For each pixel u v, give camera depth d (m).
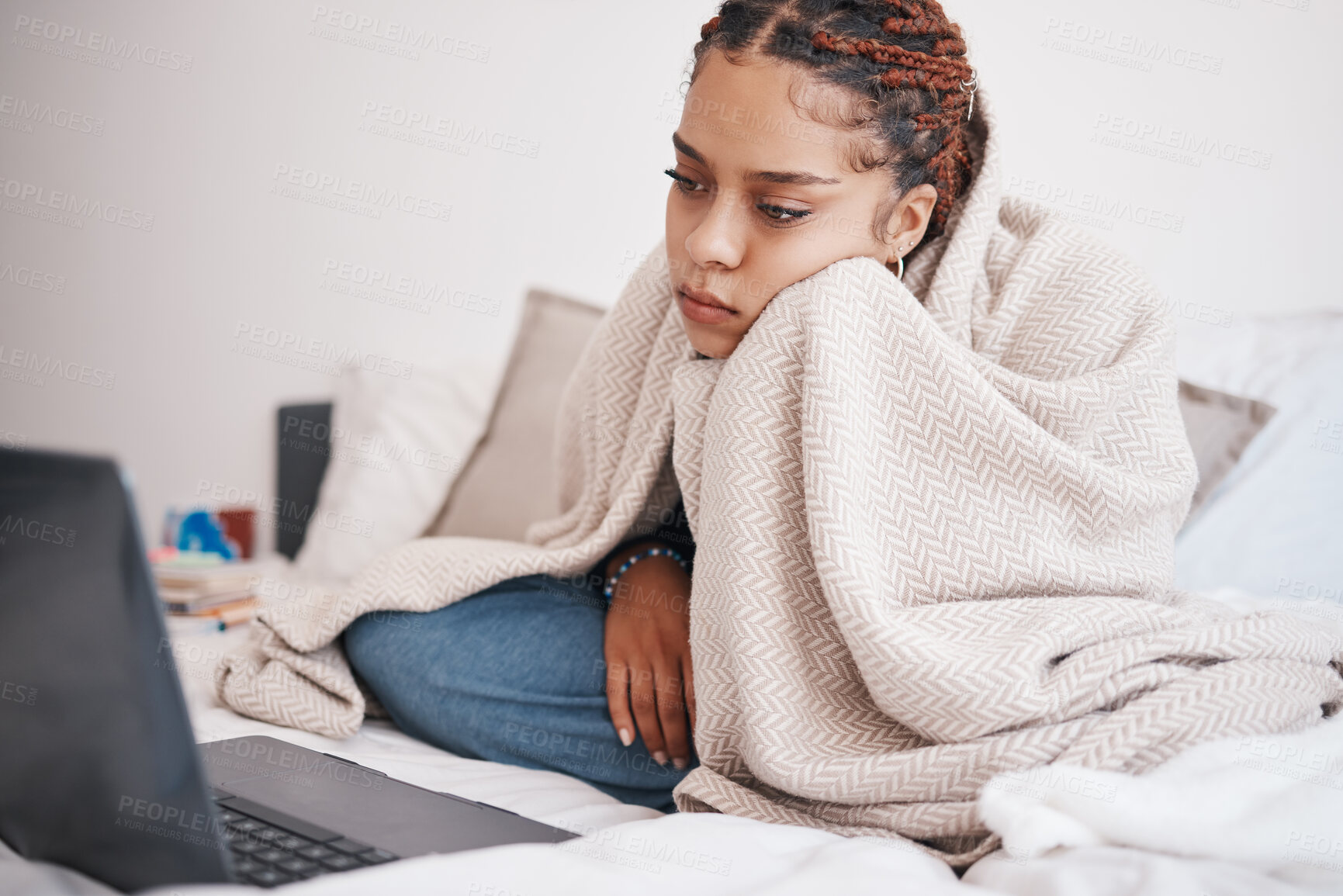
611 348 1.06
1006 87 1.74
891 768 0.69
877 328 0.81
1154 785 0.59
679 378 0.91
